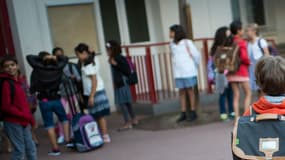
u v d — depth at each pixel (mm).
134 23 9922
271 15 10695
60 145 7242
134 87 9164
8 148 7203
